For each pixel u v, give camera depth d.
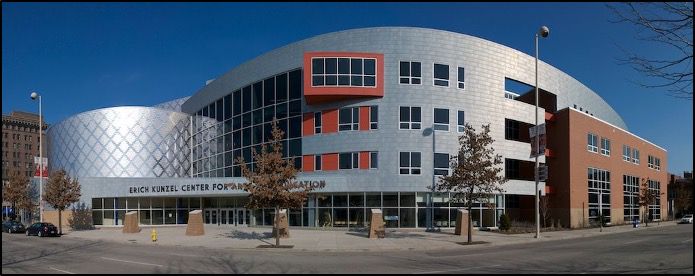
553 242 27.78
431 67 38.41
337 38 38.91
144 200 47.25
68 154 56.62
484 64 40.19
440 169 37.53
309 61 37.44
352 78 37.41
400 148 37.38
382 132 37.50
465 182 26.56
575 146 45.06
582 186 45.78
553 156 45.31
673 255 18.30
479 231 36.44
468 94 39.12
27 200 53.06
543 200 41.97
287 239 28.91
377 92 37.56
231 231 36.81
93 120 54.84
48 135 64.62
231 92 45.53
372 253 21.72
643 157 63.28
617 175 53.75
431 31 38.78
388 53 38.16
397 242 26.91
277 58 41.16
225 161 46.03
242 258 18.72
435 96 38.19
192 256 19.55
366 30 38.47
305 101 39.59
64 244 27.27
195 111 53.00
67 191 40.97
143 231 39.06
